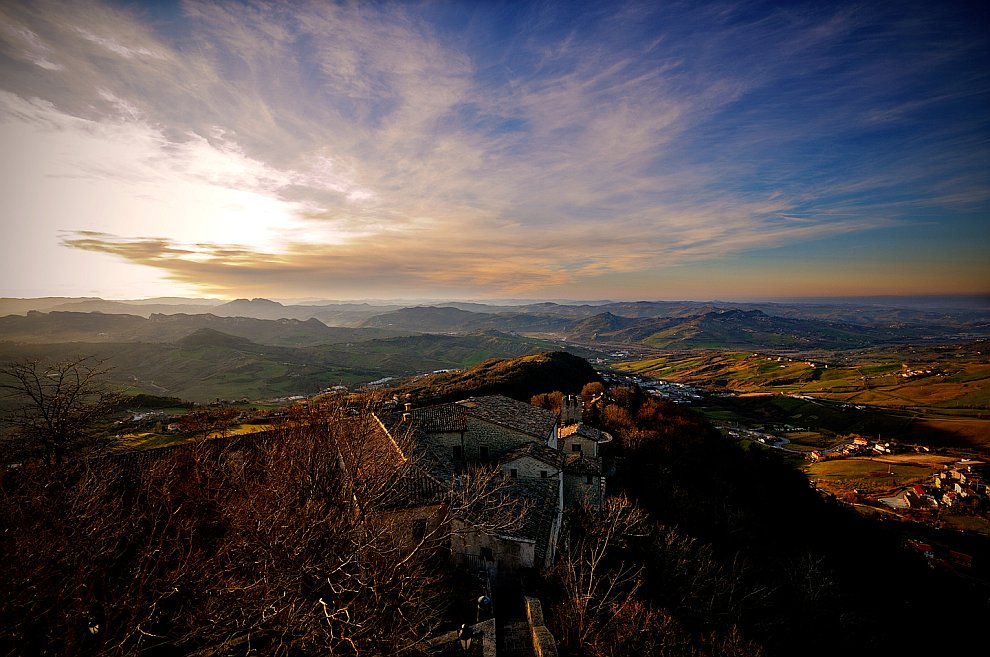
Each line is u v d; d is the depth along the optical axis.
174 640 11.99
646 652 17.14
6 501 14.11
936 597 40.34
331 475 17.02
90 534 12.54
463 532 20.44
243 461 22.92
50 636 10.51
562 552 25.02
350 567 13.62
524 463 29.47
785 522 46.41
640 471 44.09
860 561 43.59
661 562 26.20
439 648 14.82
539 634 15.75
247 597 11.81
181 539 15.73
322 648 11.80
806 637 27.58
